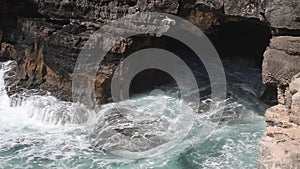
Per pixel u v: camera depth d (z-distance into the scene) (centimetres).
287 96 1445
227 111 2359
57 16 2459
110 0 2248
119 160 1941
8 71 2783
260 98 2517
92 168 1900
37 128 2294
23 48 2639
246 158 1917
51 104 2406
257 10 1886
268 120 1439
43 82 2544
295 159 1232
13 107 2503
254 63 2933
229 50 2978
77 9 2367
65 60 2423
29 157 2012
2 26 2819
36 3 2542
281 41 1606
